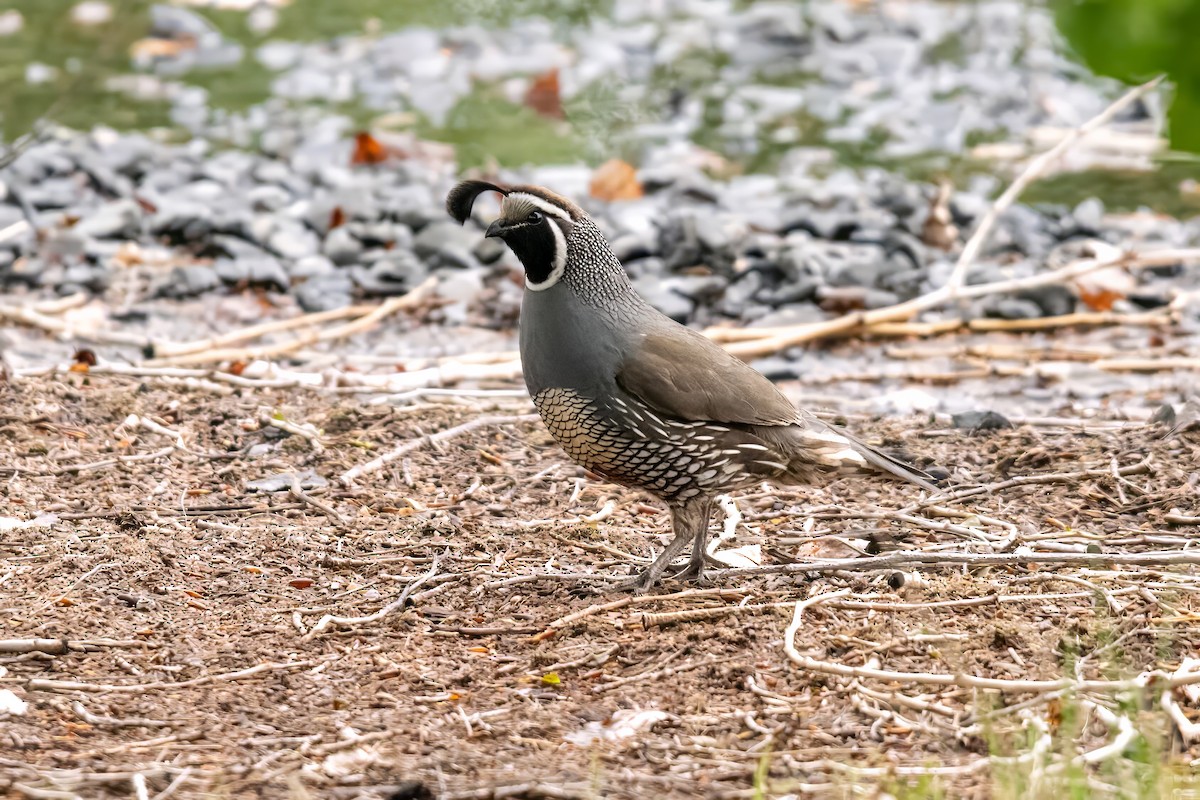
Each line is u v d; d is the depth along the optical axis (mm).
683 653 7867
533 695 7504
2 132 19297
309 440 11047
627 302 8805
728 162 19578
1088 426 11820
